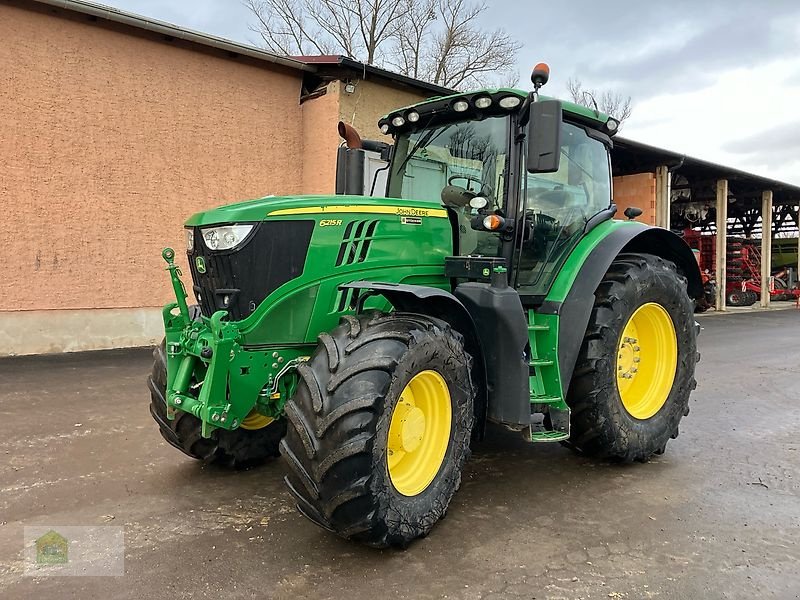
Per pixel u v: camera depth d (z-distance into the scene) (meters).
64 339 7.81
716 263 17.50
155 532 2.95
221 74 8.88
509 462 4.07
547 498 3.44
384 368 2.62
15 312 7.47
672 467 3.98
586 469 3.93
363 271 3.25
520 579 2.55
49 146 7.54
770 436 4.68
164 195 8.48
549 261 3.95
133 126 8.15
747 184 18.34
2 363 7.03
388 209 3.36
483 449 4.35
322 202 3.17
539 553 2.78
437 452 3.02
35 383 6.06
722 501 3.40
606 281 3.88
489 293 3.20
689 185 17.67
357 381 2.60
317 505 2.62
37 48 7.37
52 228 7.64
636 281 3.91
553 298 3.70
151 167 8.34
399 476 2.90
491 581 2.53
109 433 4.50
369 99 9.80
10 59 7.21
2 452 4.05
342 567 2.64
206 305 3.18
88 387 5.92
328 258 3.14
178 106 8.51
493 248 3.73
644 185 14.74
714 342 10.37
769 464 4.03
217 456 3.72
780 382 6.78
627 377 4.11
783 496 3.47
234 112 9.05
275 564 2.66
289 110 9.65
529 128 3.26
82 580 2.50
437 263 3.57
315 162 9.68
